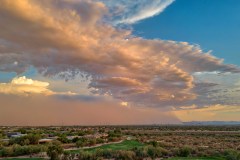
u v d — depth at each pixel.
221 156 53.88
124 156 49.81
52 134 109.50
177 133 150.12
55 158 45.53
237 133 151.50
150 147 56.62
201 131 184.38
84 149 62.84
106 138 95.38
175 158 51.44
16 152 51.25
